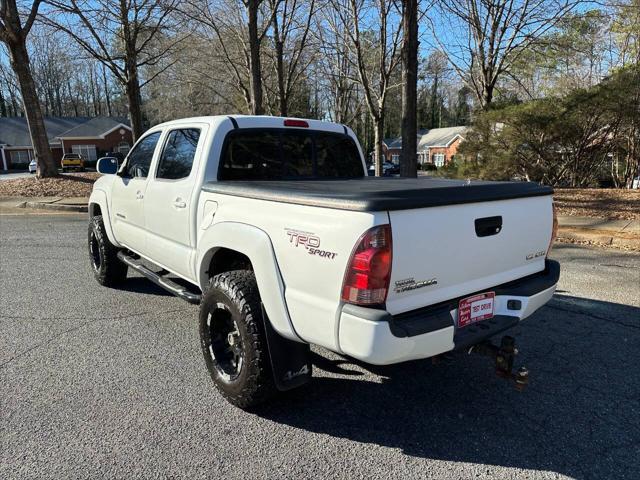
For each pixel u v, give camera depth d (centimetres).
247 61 2047
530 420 305
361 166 485
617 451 273
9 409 310
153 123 4100
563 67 2239
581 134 1477
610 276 625
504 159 1486
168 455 266
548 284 323
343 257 240
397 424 301
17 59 1716
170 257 410
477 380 361
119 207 507
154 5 1689
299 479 249
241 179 384
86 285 593
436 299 267
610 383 352
